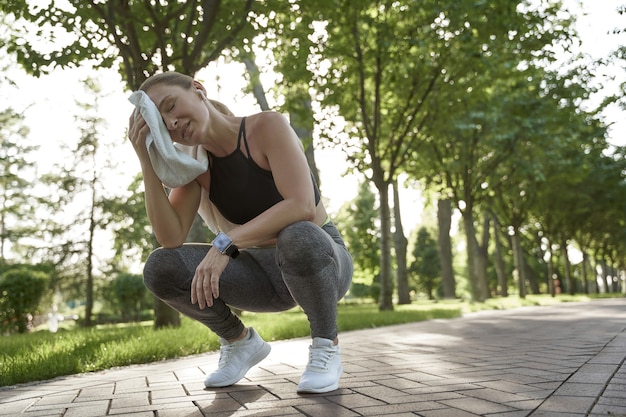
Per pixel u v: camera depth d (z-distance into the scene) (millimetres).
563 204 29984
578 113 17719
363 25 12773
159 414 2273
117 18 8422
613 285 56000
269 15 9578
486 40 12148
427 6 11656
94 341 6156
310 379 2551
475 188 21734
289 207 2496
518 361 3695
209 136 2604
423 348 4934
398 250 27016
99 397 2820
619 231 37219
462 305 19469
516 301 21969
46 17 8531
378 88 13859
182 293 2678
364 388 2676
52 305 22781
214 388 2887
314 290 2488
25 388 3578
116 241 23500
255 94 15422
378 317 10492
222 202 2771
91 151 23250
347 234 42000
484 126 18359
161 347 5215
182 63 8828
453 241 55812
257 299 2799
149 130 2555
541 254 38438
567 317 10070
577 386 2582
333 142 14852
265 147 2613
